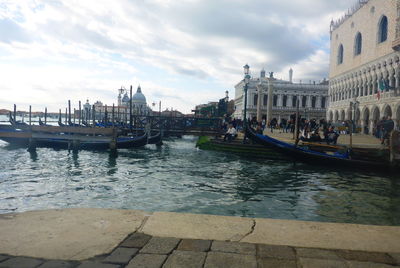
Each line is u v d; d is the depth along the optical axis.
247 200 11.80
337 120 56.12
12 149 28.91
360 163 17.48
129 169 18.98
